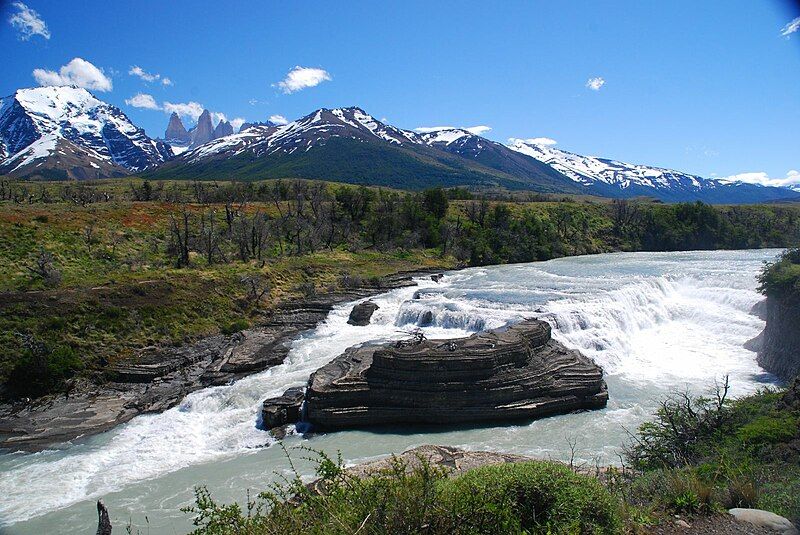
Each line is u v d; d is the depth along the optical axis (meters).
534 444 27.41
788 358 36.12
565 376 32.34
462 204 127.81
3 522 21.75
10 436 29.84
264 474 25.30
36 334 37.91
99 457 27.38
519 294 56.56
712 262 83.88
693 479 12.32
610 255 105.69
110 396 34.84
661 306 55.31
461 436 28.77
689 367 39.88
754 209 135.38
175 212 81.69
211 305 50.31
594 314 46.22
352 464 25.67
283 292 59.81
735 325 48.66
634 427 29.02
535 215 119.88
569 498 9.63
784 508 11.68
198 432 30.27
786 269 38.75
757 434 18.25
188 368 39.38
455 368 30.56
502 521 9.05
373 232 94.88
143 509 22.48
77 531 21.02
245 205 99.12
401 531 8.66
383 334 47.22
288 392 32.81
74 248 59.53
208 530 9.44
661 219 122.06
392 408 30.39
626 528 10.42
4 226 57.56
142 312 44.53
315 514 9.62
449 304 51.69
